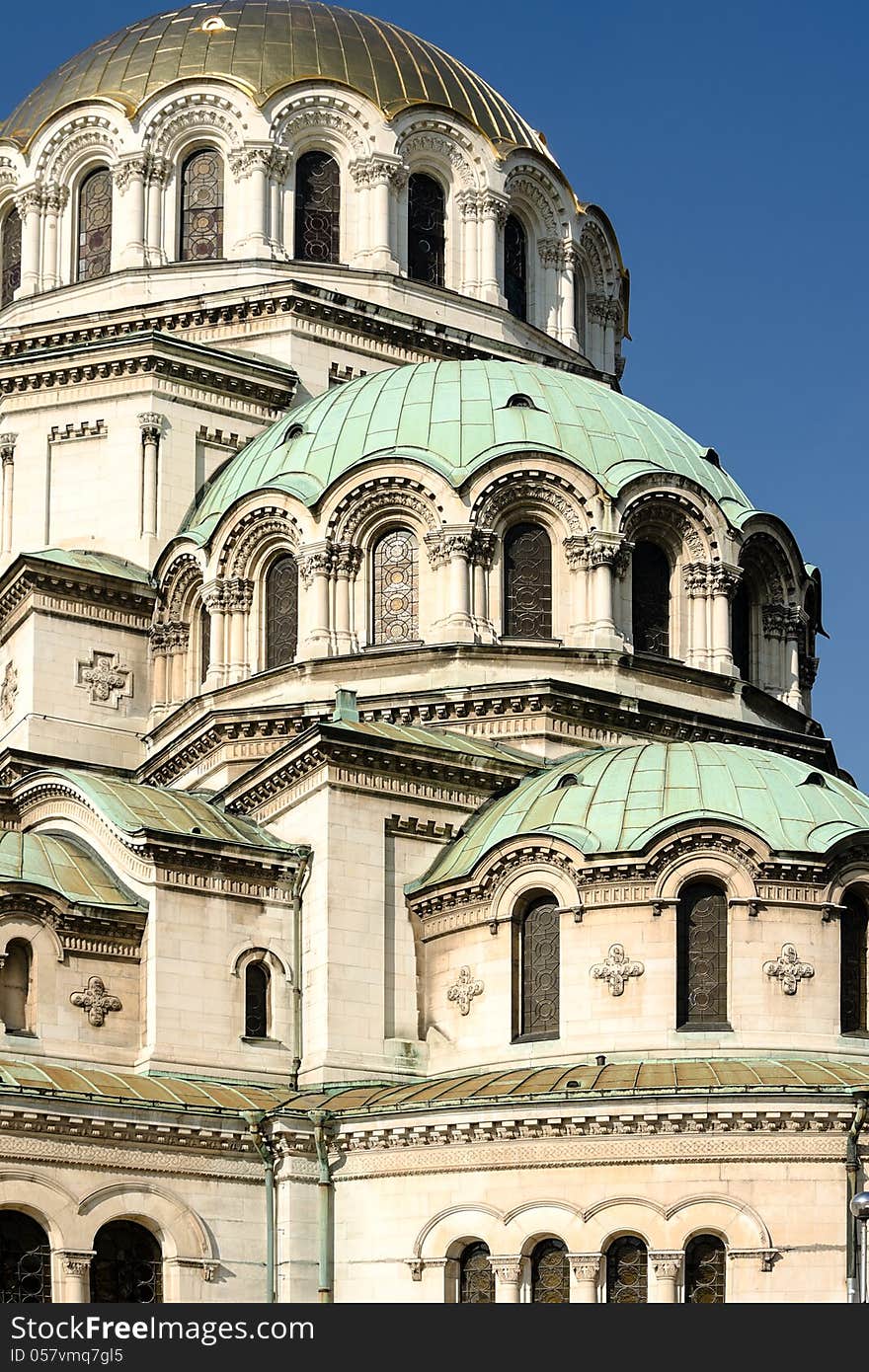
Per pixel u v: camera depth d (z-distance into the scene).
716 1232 61.56
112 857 71.06
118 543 85.50
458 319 93.69
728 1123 61.78
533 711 75.31
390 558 78.75
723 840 67.06
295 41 95.75
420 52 98.50
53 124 94.69
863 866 68.19
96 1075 66.56
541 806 70.19
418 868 71.94
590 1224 62.12
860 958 68.38
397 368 85.75
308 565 78.31
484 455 78.56
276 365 89.12
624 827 68.00
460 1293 64.00
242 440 87.94
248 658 79.69
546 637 78.44
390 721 75.94
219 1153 65.81
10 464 87.94
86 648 82.75
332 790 70.75
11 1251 62.66
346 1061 69.06
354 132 93.56
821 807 69.31
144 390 86.50
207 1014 69.25
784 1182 61.66
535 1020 68.12
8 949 67.50
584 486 78.69
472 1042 68.81
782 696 83.25
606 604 78.19
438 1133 64.31
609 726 76.62
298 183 93.31
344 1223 65.81
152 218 92.75
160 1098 65.81
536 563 78.94
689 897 67.44
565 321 97.44
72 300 93.06
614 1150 62.31
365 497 78.44
